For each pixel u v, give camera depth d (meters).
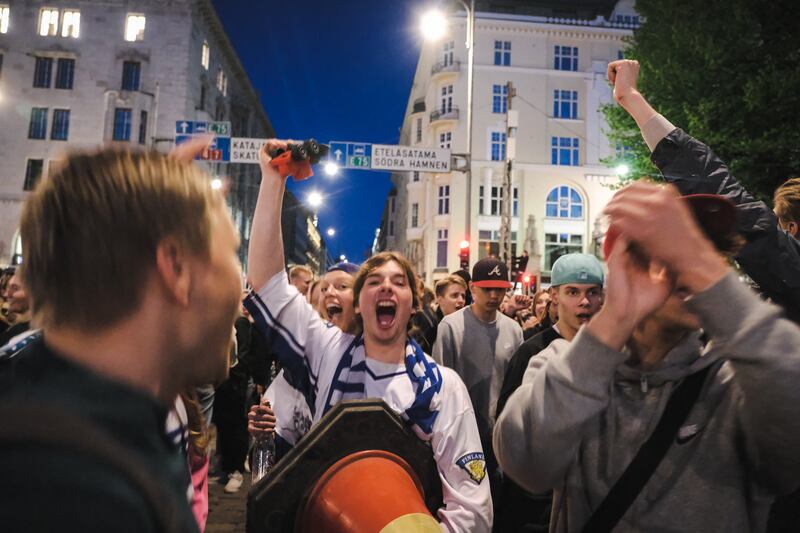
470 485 1.85
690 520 1.22
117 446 0.46
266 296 2.27
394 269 2.23
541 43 36.69
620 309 1.11
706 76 11.76
